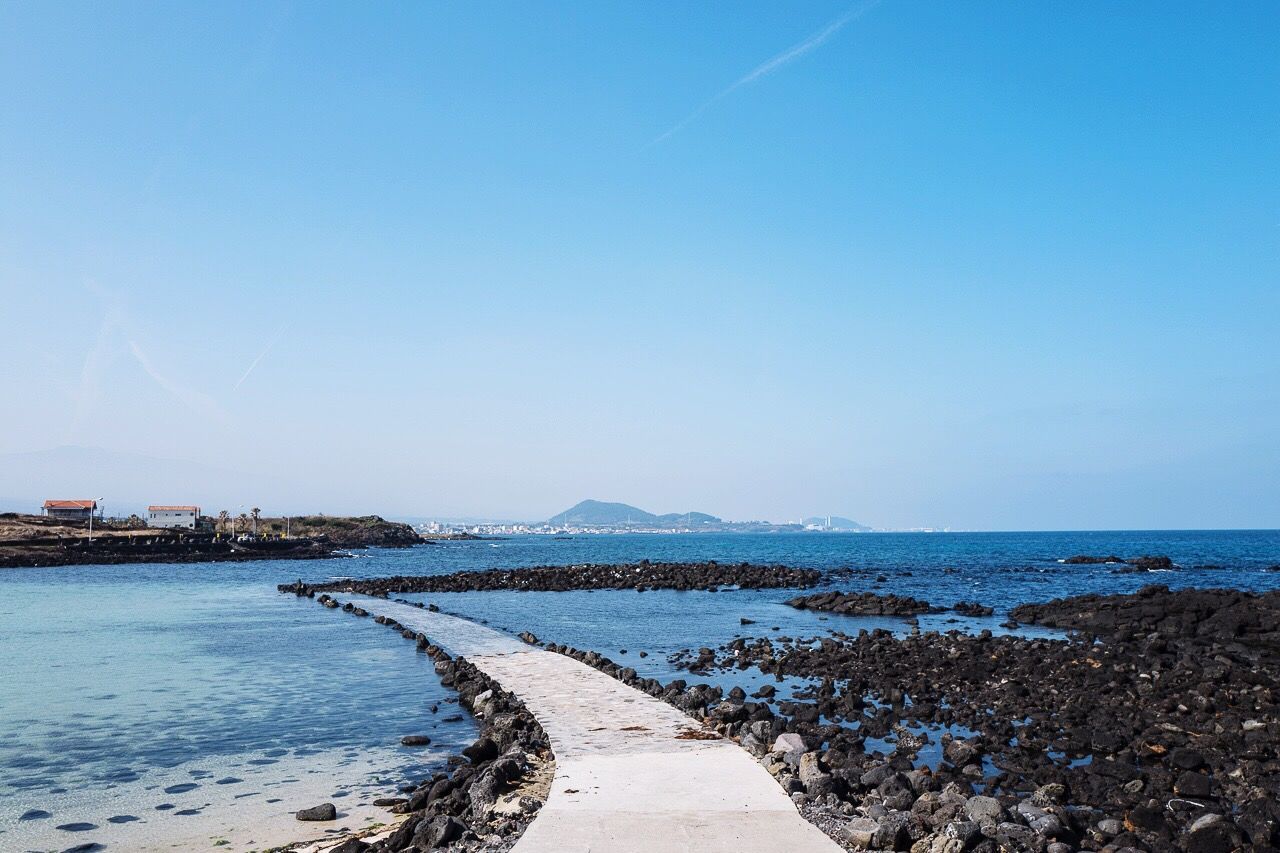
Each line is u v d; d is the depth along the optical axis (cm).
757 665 2889
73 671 2800
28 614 4722
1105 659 2714
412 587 6856
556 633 3894
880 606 4769
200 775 1614
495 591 6638
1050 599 5619
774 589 6700
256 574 9288
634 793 1220
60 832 1303
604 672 2488
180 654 3175
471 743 1848
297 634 3769
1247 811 1225
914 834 1098
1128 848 1091
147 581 7925
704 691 2231
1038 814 1164
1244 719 1853
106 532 14100
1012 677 2506
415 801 1407
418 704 2258
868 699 2266
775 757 1450
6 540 12112
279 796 1478
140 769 1658
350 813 1384
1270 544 18812
